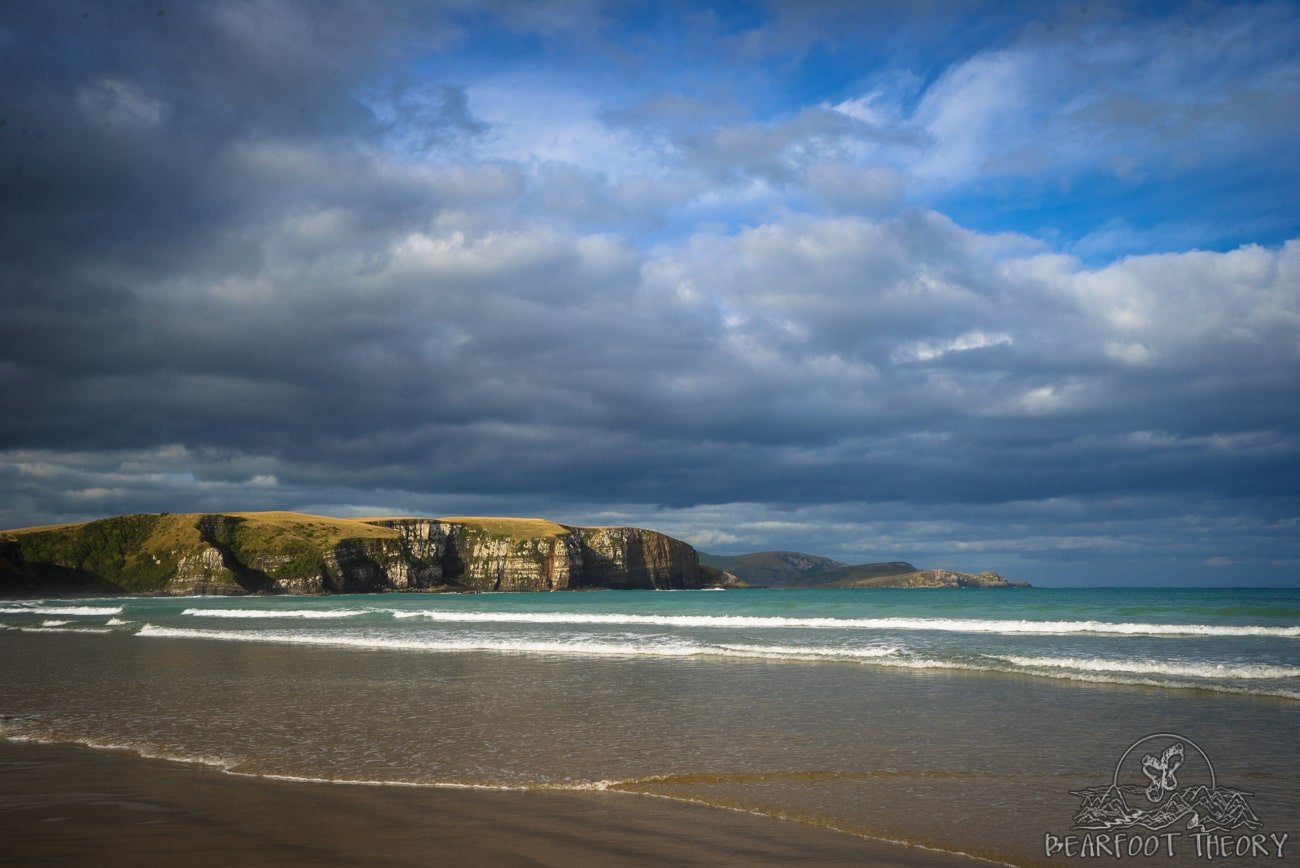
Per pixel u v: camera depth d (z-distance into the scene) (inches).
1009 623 1493.6
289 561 7160.4
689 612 2357.3
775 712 672.4
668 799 417.1
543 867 309.9
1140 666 909.8
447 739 571.5
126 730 611.2
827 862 321.4
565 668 987.3
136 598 5762.8
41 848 332.8
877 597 4375.0
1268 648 1097.4
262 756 520.7
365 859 319.0
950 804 407.5
